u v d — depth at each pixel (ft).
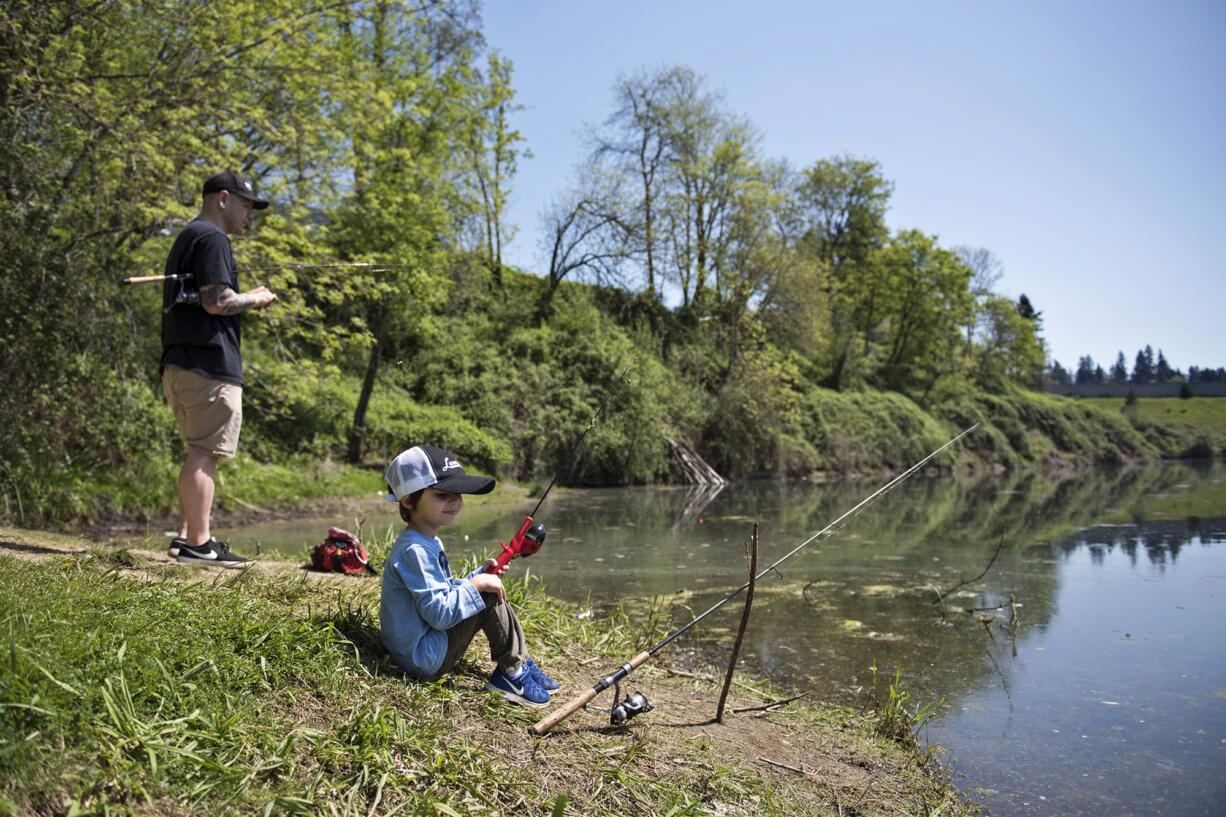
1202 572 29.48
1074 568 30.35
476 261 81.46
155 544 25.72
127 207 32.50
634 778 10.32
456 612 11.09
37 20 28.99
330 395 56.59
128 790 7.57
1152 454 144.97
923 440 110.52
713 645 19.71
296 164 38.22
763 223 98.63
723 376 92.38
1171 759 13.71
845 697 16.39
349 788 8.70
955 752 13.97
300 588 14.06
